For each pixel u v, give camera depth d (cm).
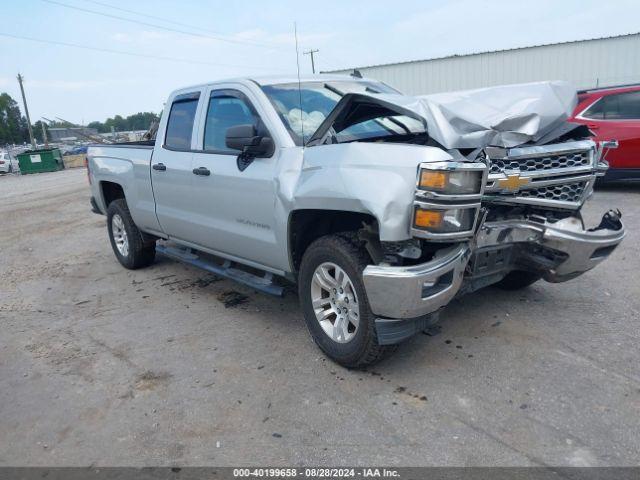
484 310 420
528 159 322
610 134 818
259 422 296
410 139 368
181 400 324
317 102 409
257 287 405
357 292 319
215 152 434
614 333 371
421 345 370
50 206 1286
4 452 285
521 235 329
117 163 576
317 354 372
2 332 453
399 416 292
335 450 268
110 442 287
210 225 443
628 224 651
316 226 368
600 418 278
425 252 314
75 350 407
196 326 437
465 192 279
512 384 315
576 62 1902
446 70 2109
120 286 561
